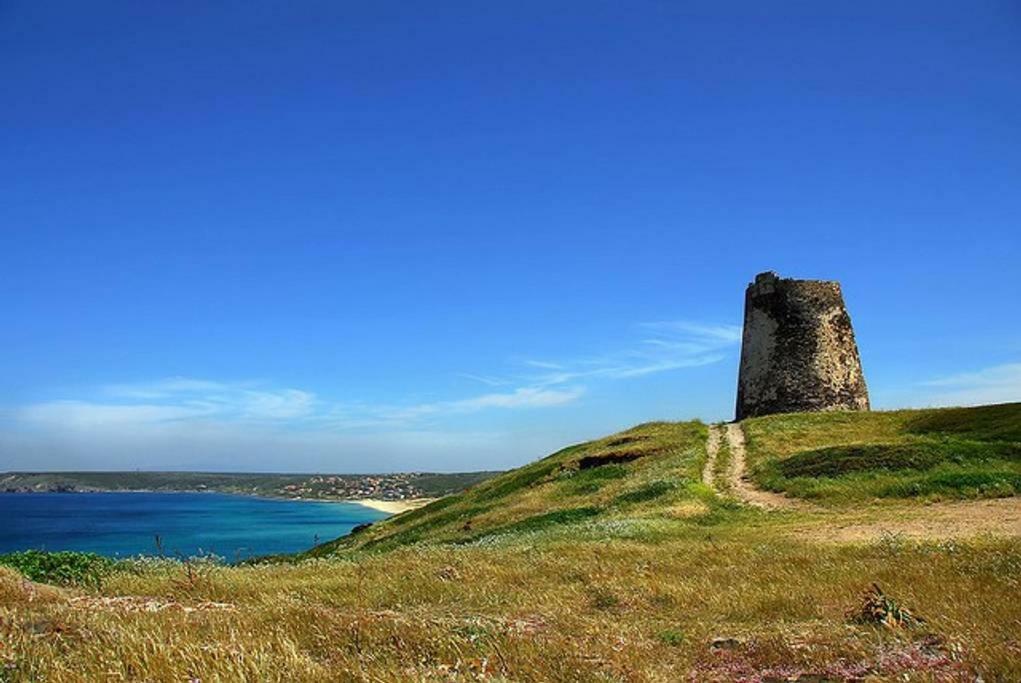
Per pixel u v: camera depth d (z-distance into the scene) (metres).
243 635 9.96
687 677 9.43
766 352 48.97
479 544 29.09
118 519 147.00
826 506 29.70
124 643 8.59
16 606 12.11
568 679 8.43
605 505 34.88
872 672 9.03
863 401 48.84
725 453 40.81
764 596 13.86
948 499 28.09
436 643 9.77
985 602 12.02
